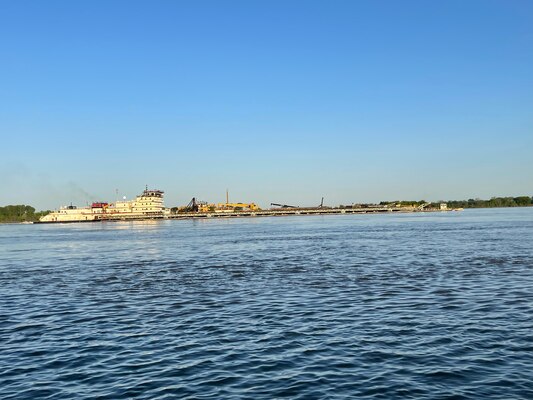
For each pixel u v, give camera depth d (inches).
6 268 2453.2
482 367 780.6
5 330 1122.7
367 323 1077.8
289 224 7647.6
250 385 737.0
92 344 982.4
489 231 4192.9
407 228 5152.6
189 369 814.5
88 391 732.7
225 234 5036.9
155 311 1278.3
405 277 1722.4
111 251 3348.9
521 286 1469.0
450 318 1101.7
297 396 692.7
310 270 1999.3
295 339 971.3
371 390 705.0
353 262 2231.8
